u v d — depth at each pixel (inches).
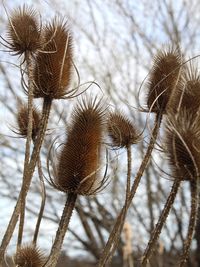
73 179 27.4
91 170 27.7
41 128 27.3
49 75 27.6
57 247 26.7
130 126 28.9
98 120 28.8
